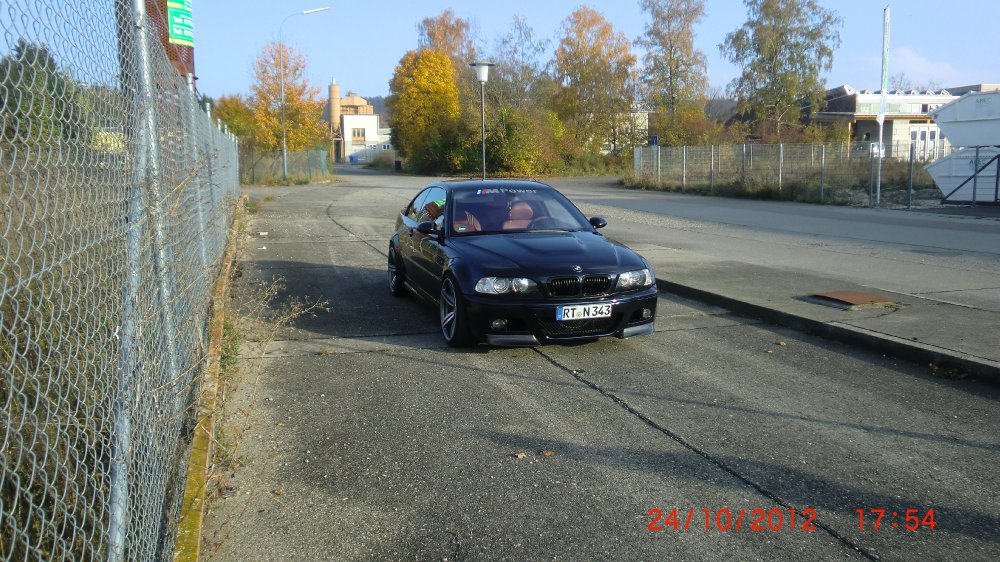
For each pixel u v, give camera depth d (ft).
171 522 10.74
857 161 86.99
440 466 13.56
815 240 46.55
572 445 14.51
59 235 7.56
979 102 72.79
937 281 30.96
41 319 7.11
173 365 12.76
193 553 10.07
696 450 14.26
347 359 20.49
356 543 10.98
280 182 123.44
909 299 26.08
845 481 12.95
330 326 24.30
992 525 11.44
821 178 81.66
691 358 20.47
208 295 20.94
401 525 11.48
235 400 16.98
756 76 175.11
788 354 20.80
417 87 182.29
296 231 50.75
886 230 52.37
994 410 16.28
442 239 23.66
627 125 189.26
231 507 12.01
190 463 12.45
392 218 60.34
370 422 15.71
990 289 29.01
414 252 26.20
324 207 70.79
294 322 24.73
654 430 15.28
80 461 8.84
